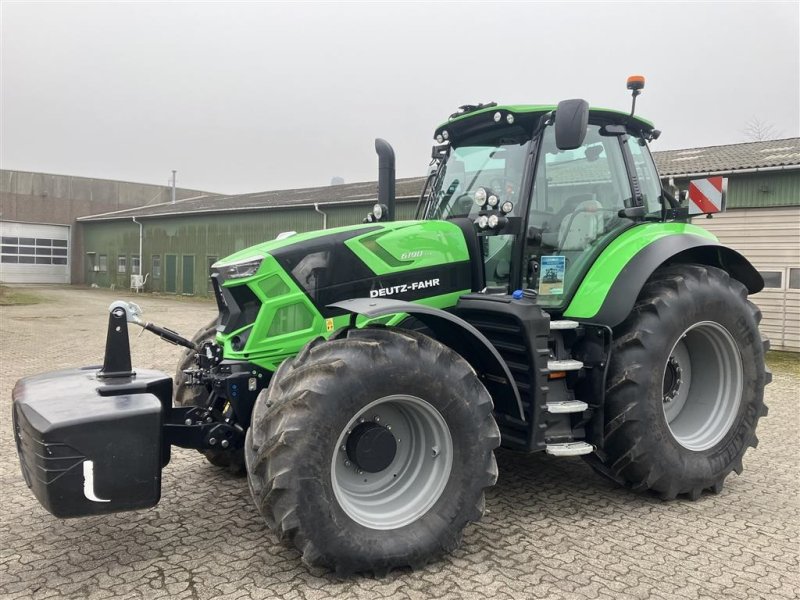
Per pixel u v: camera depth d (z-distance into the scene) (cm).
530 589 294
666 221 479
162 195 4100
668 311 400
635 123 460
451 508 320
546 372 365
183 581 299
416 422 332
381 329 323
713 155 1383
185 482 440
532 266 404
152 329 353
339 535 294
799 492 435
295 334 363
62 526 365
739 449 432
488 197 382
